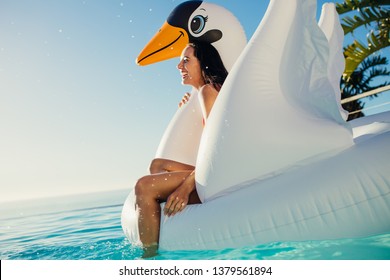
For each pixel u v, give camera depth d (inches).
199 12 138.9
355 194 90.3
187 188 110.0
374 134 103.3
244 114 100.7
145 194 111.0
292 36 105.3
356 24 277.7
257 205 96.0
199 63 132.1
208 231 99.8
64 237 184.7
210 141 104.3
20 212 454.0
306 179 94.6
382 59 386.3
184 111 145.9
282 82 103.3
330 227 91.0
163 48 143.7
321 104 104.3
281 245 94.1
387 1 264.1
